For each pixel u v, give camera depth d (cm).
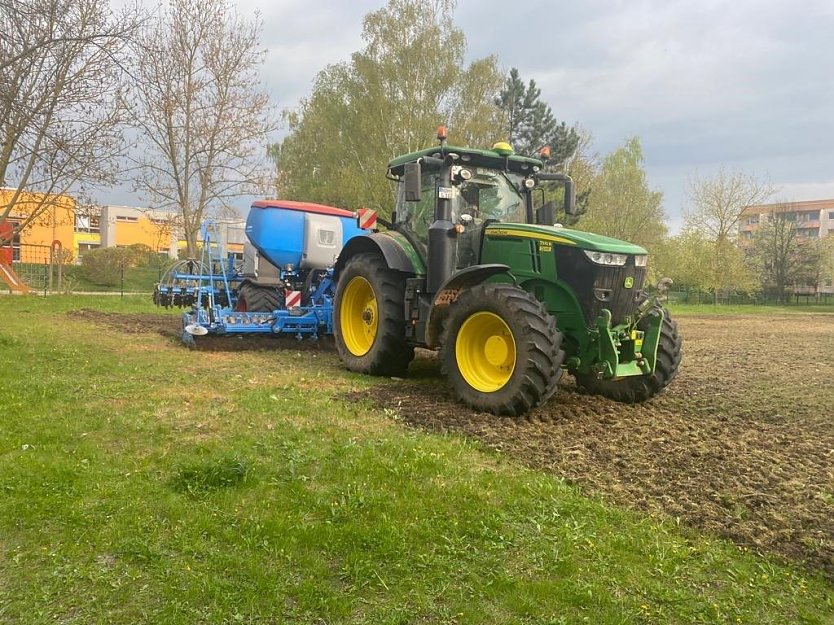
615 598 285
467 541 330
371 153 3366
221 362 835
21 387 620
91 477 396
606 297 596
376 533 328
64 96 1026
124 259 3722
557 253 609
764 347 1355
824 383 847
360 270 801
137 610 269
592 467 447
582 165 3959
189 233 2106
